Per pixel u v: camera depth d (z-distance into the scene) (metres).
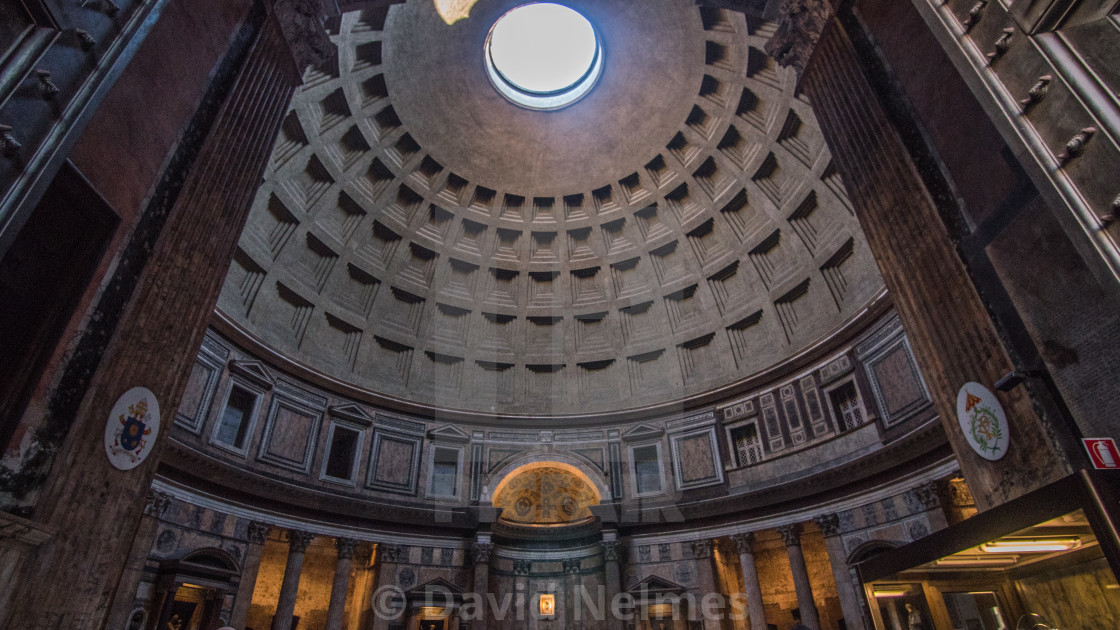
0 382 4.21
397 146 19.45
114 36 4.25
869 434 14.92
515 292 21.86
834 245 16.72
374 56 17.08
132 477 5.34
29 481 4.33
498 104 19.42
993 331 5.74
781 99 16.30
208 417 14.51
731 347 19.42
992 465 5.76
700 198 20.06
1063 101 3.22
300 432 16.92
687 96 18.34
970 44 3.88
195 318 6.40
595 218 21.75
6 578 4.06
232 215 7.20
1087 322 4.69
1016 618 3.55
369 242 19.97
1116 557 2.61
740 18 15.44
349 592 17.72
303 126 16.59
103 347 5.10
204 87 6.90
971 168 6.04
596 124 19.92
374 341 19.78
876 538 14.16
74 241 4.91
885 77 7.64
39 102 3.57
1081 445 4.70
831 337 16.34
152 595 12.01
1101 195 2.97
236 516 14.56
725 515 17.22
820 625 17.20
